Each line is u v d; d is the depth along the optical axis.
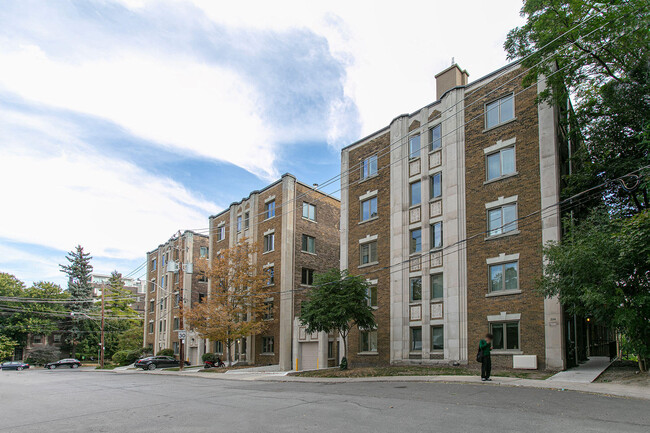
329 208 40.88
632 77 19.95
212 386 21.20
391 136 29.05
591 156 23.14
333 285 25.67
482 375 16.97
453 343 23.38
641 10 16.72
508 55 21.34
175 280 54.19
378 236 28.88
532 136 22.00
